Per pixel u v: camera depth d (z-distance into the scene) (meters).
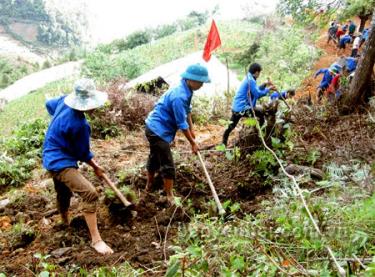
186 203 4.91
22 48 124.00
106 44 43.25
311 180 4.76
